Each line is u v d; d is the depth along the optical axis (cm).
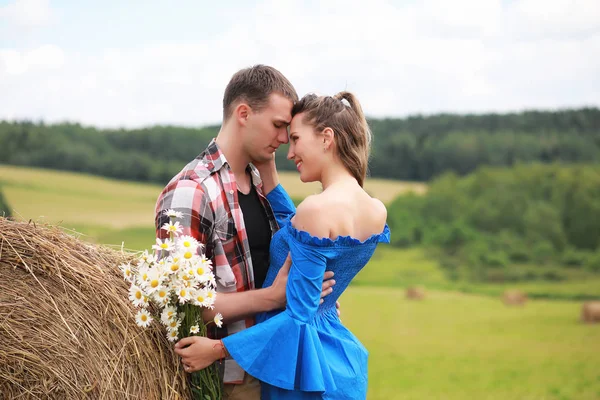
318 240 261
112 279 283
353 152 283
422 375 2088
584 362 2295
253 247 308
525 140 6775
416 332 2881
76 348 265
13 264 268
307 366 262
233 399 285
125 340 271
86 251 287
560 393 1848
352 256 277
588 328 3000
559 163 6381
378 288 4200
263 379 260
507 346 2598
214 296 262
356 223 276
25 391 259
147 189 6094
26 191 5259
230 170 291
